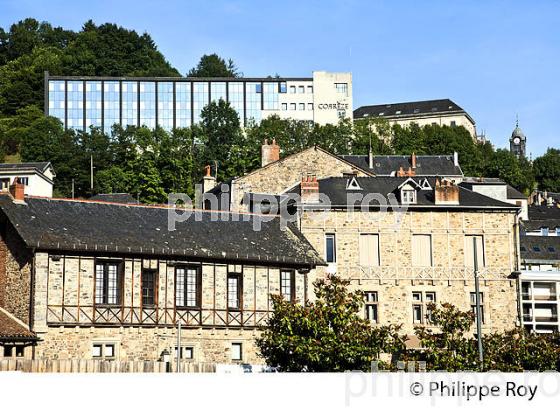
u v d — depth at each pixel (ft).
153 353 132.05
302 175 190.29
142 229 137.90
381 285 158.71
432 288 159.63
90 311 128.36
